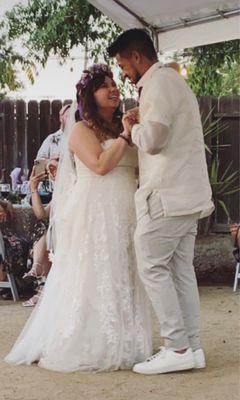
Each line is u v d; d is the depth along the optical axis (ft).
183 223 12.91
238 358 14.20
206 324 17.62
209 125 26.86
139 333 13.51
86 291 13.38
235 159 27.43
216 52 36.40
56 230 14.05
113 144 13.23
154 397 11.68
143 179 13.04
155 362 13.00
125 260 13.51
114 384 12.44
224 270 24.70
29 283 21.17
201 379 12.70
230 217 27.04
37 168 19.72
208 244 24.82
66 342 13.38
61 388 12.21
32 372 13.25
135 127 12.53
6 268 21.39
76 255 13.53
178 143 12.78
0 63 38.50
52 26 34.55
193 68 36.99
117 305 13.37
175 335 12.94
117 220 13.51
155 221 12.78
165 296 12.85
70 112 14.46
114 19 21.89
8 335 16.40
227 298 21.48
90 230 13.47
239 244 22.56
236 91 38.34
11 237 21.70
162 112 12.40
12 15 36.81
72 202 13.75
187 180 12.82
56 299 13.75
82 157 13.47
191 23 21.26
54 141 23.16
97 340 13.29
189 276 13.51
